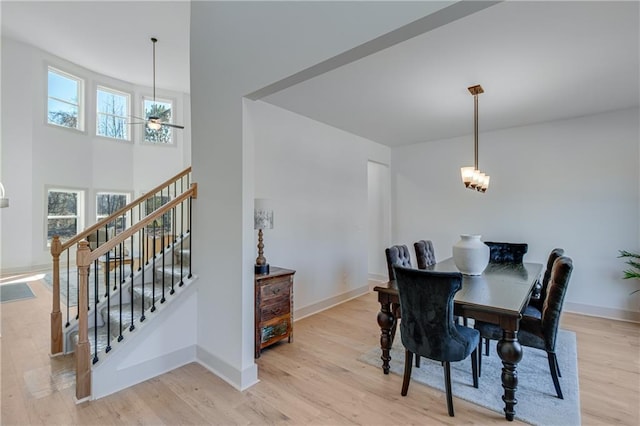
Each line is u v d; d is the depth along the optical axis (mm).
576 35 2223
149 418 2020
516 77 2908
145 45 5789
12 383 2400
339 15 1835
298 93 3328
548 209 4316
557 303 2217
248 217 2438
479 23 2092
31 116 6438
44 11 4859
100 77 7391
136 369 2438
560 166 4230
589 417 2020
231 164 2484
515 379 2018
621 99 3451
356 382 2465
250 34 2346
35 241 6539
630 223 3799
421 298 2102
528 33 2203
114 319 2873
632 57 2523
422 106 3688
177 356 2688
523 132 4496
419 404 2184
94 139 7355
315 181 4238
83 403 2166
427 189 5426
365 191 5188
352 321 3855
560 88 3154
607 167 3926
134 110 7867
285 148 3824
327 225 4426
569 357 2842
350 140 4867
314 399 2238
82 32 5430
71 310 3967
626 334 3385
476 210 4918
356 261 4980
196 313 2807
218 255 2590
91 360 2311
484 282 2797
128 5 4637
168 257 3666
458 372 2625
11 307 4152
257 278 2844
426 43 2346
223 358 2525
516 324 2018
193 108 2873
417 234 5531
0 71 6062
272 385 2416
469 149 5012
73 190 7070
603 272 3955
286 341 3234
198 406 2146
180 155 8430
